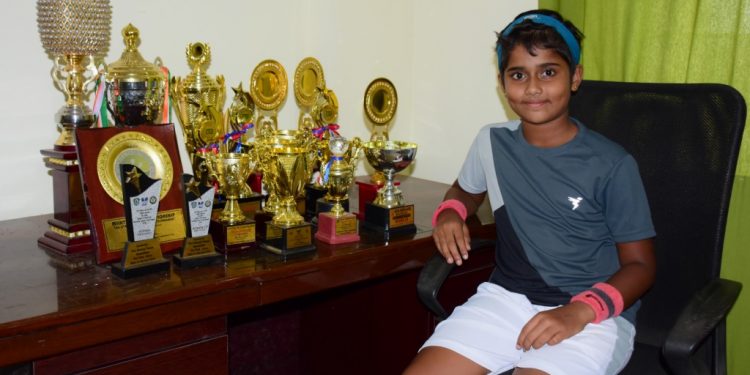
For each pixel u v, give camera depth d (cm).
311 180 164
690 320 101
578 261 126
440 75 222
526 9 195
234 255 128
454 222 137
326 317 192
